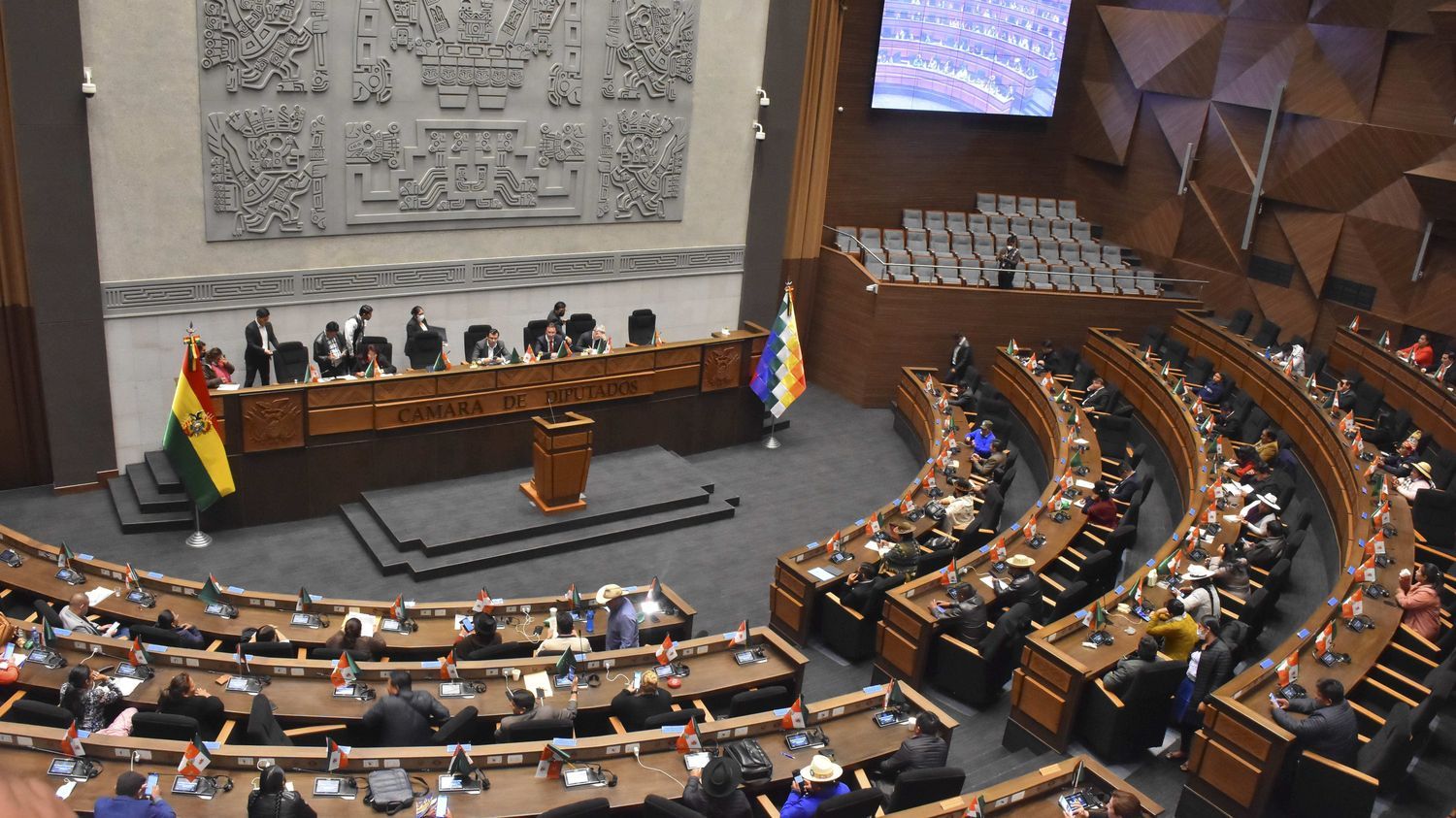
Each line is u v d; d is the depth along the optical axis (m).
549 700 9.27
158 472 14.39
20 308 13.90
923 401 18.42
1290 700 8.84
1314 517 15.50
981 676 10.92
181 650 9.28
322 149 15.53
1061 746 9.88
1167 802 9.25
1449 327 19.00
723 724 8.64
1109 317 21.59
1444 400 16.23
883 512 13.92
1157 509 16.41
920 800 7.77
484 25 16.34
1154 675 9.51
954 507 14.13
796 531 15.74
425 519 14.37
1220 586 11.88
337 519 14.74
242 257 15.31
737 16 18.72
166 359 15.03
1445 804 8.75
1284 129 20.98
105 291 14.27
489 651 10.10
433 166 16.56
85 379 14.36
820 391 21.66
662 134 18.53
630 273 19.06
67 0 13.09
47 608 9.92
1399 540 12.37
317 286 16.08
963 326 21.00
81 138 13.55
